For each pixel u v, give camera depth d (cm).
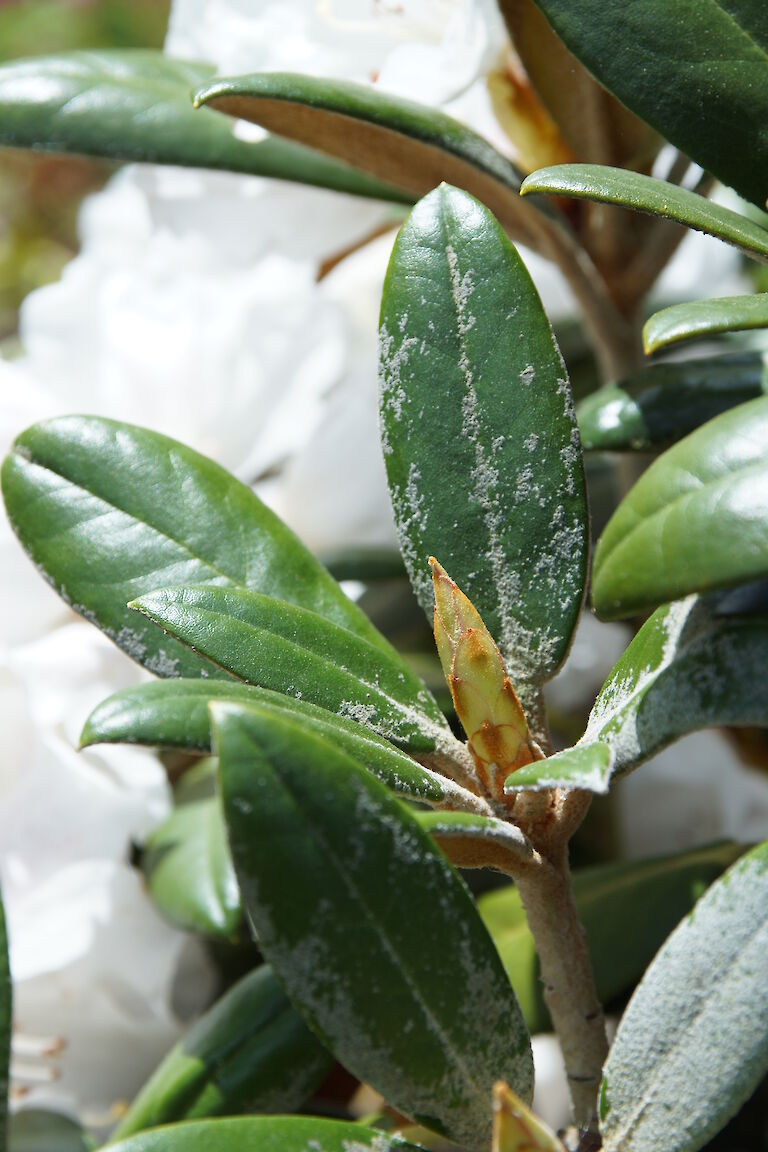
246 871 36
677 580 37
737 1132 56
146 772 54
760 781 60
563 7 43
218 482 44
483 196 50
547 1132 37
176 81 54
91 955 54
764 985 38
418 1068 38
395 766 39
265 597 41
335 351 59
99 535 44
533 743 40
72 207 122
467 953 38
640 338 52
